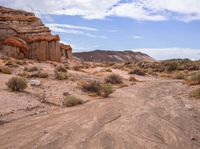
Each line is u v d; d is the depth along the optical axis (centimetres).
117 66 6247
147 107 1591
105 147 877
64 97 1877
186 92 2352
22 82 1856
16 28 5066
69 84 2405
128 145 907
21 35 5050
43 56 5006
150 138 1004
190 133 1109
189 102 1805
